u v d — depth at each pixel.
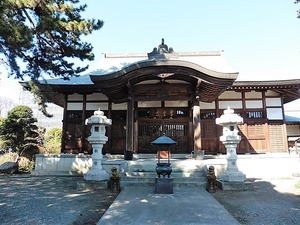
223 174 9.63
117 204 6.56
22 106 17.03
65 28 8.09
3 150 18.38
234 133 9.68
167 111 16.59
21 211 6.17
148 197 7.43
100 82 12.48
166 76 12.53
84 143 16.31
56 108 49.34
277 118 16.48
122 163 11.35
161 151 9.43
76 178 12.52
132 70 12.27
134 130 16.25
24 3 6.81
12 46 6.80
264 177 12.40
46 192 8.69
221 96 16.91
